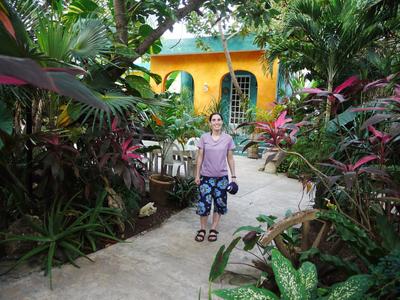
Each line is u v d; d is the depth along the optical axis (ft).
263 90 32.37
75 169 9.66
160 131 15.29
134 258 9.48
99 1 18.58
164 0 12.98
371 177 7.78
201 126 24.99
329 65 13.34
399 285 5.13
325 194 10.42
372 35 12.12
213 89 34.99
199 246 10.62
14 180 9.32
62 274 8.35
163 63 37.17
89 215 10.37
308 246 7.59
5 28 3.10
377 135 6.83
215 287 8.12
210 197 11.19
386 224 6.56
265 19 14.94
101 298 7.38
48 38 9.22
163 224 12.57
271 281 6.79
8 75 1.72
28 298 7.25
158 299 7.47
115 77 12.37
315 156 9.92
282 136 7.64
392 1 10.36
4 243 9.05
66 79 2.17
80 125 10.77
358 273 6.23
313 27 12.93
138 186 10.68
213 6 14.29
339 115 10.09
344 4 12.37
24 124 11.07
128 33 14.24
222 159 11.12
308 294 4.80
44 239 8.80
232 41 32.24
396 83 8.09
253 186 19.80
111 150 10.86
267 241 6.38
